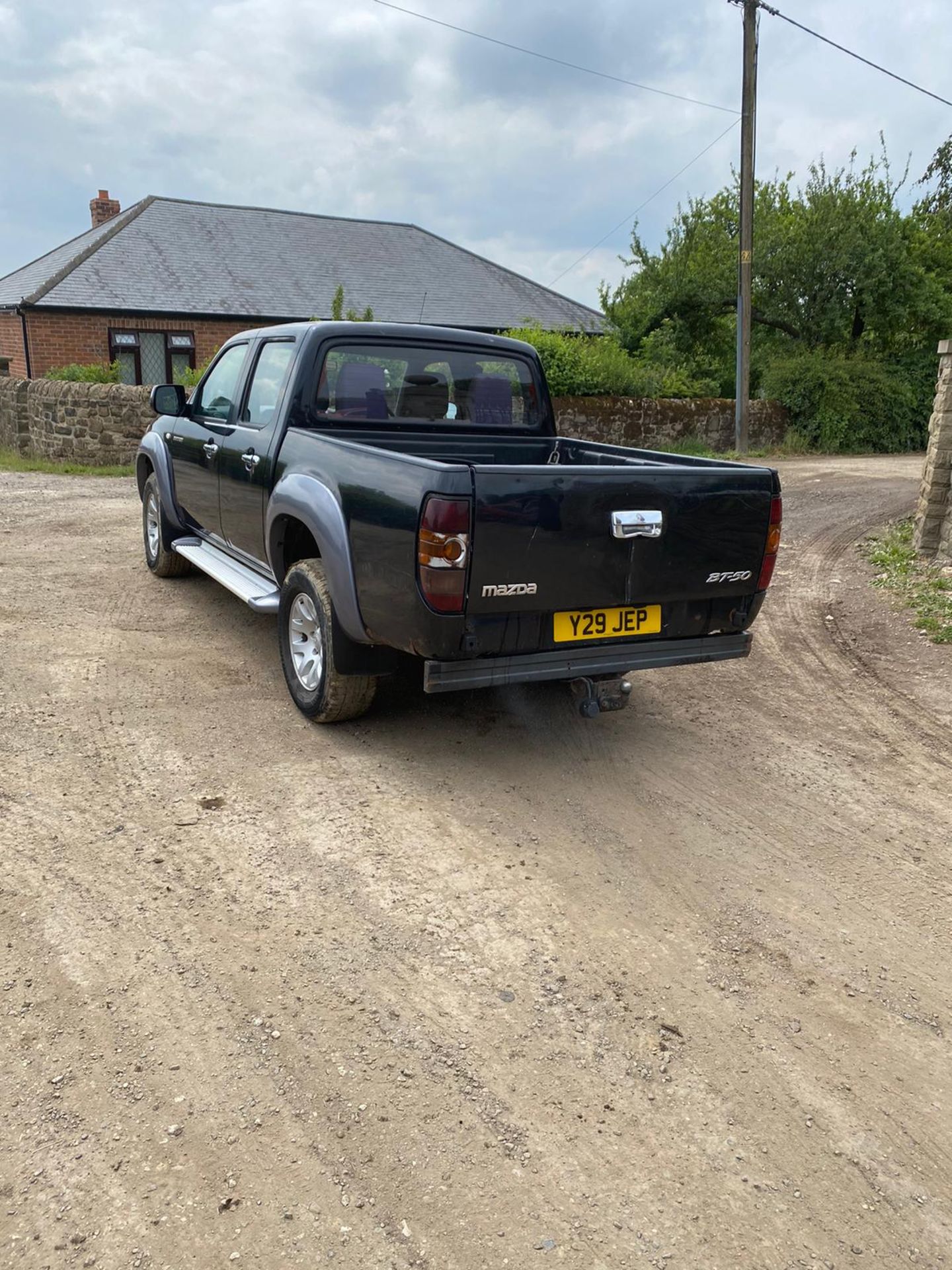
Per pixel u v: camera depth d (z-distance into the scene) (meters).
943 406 8.11
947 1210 2.10
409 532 3.53
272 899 3.11
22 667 5.16
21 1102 2.23
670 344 23.81
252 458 5.04
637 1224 2.01
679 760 4.42
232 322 23.44
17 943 2.81
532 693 5.23
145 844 3.40
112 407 14.61
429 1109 2.28
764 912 3.20
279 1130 2.20
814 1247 1.99
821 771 4.37
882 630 6.62
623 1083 2.41
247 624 6.16
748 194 18.94
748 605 4.26
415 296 26.86
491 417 5.50
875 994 2.81
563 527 3.61
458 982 2.75
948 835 3.79
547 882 3.31
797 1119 2.33
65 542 8.77
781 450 21.12
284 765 4.12
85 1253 1.87
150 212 26.31
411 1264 1.89
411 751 4.34
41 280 23.08
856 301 22.41
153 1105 2.24
